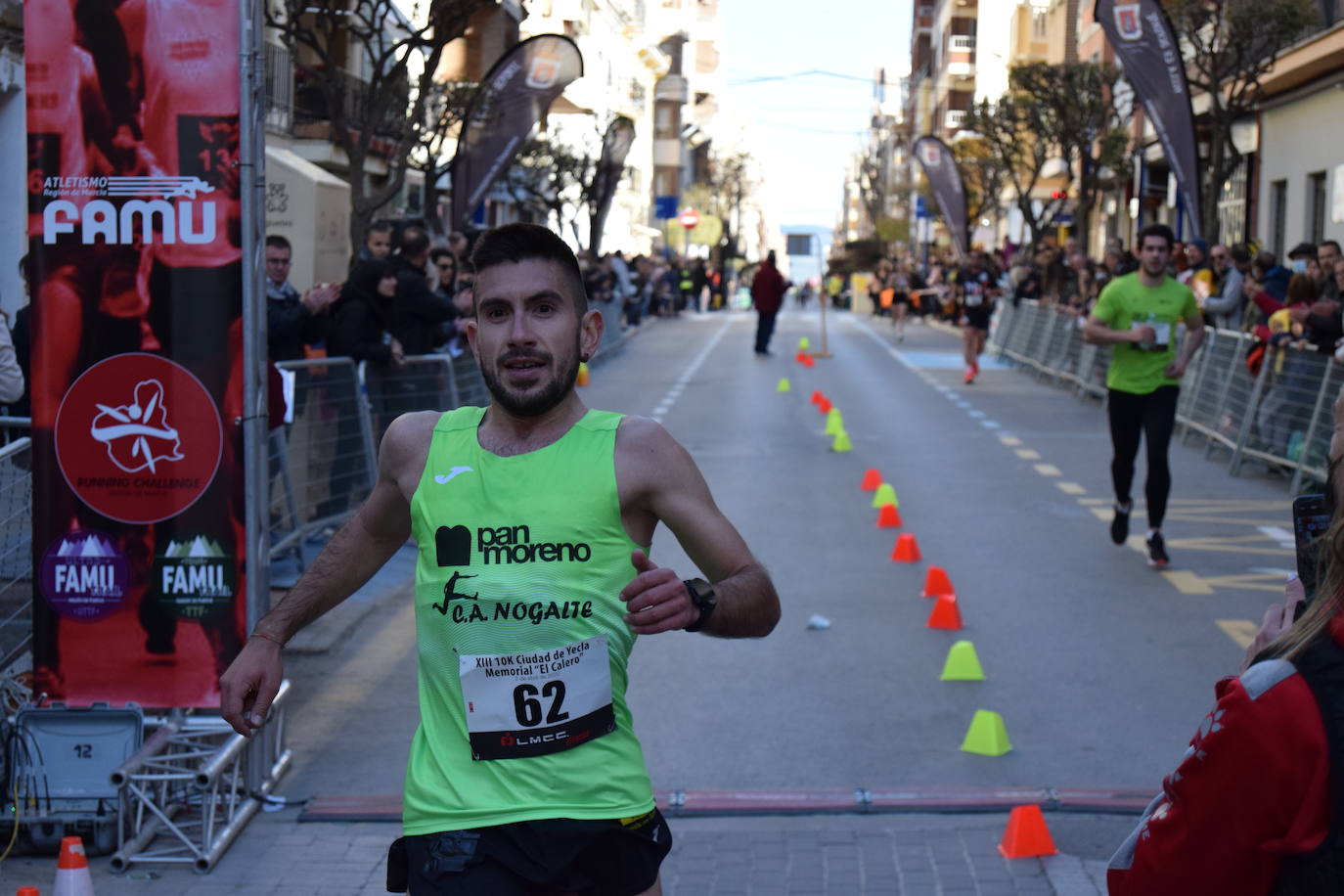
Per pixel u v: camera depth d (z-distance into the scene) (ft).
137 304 17.58
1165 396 31.63
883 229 247.70
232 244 17.47
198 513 17.81
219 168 17.39
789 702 22.81
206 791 16.93
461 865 9.34
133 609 17.92
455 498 9.67
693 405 68.74
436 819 9.48
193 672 17.94
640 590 8.96
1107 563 32.83
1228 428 48.60
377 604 29.60
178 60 17.26
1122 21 67.26
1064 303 83.82
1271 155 90.02
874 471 43.57
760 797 18.57
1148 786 19.01
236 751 17.81
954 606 27.35
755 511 40.04
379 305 34.68
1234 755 6.72
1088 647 25.94
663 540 36.70
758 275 103.19
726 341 120.88
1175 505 40.52
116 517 17.85
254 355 17.66
